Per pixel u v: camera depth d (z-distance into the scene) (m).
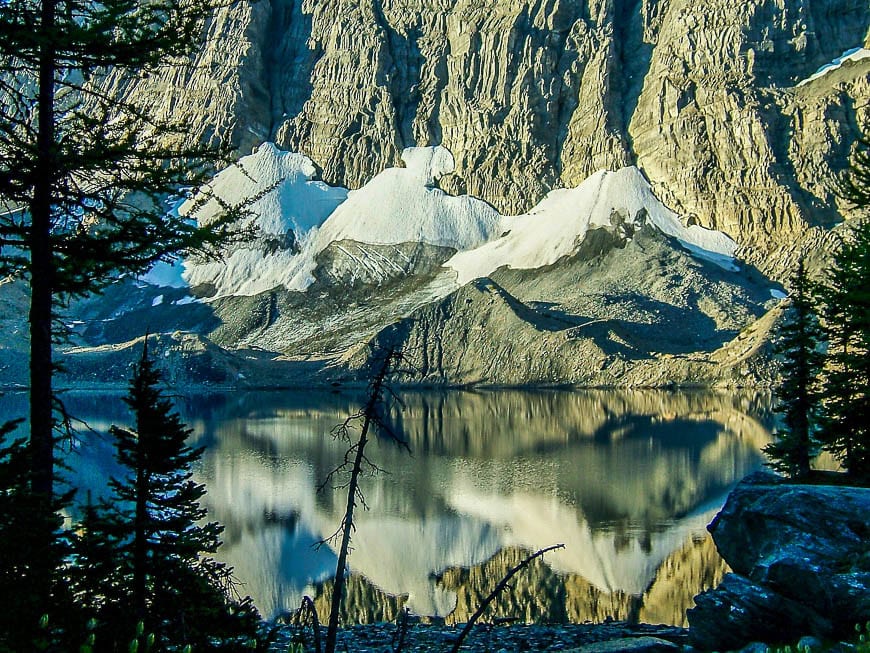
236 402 172.62
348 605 42.78
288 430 120.25
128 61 17.69
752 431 113.75
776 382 184.88
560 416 139.88
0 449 14.28
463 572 48.78
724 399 165.62
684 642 26.73
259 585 45.91
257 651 20.23
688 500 67.69
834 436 40.19
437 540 56.03
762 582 23.06
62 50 17.02
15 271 17.84
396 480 78.62
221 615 20.59
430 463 88.75
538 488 74.06
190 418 138.50
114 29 17.33
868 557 21.73
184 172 18.17
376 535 57.34
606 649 25.31
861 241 39.44
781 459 49.06
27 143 17.31
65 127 17.70
